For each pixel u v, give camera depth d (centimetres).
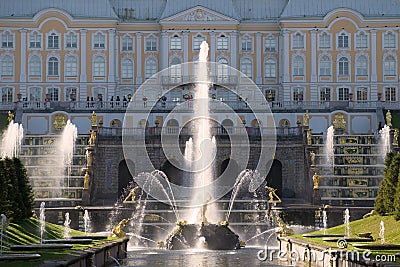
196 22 16275
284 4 16912
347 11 16150
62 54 16150
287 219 9700
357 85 16188
